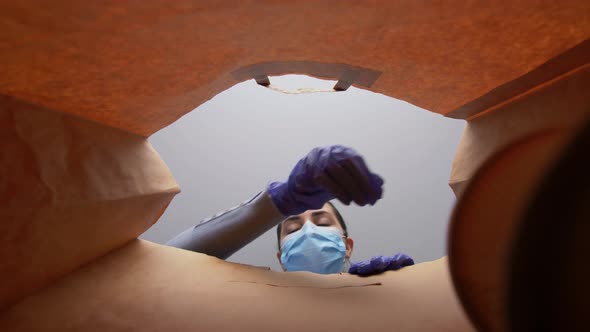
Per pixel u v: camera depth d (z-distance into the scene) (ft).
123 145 2.92
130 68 2.22
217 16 1.90
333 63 2.65
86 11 1.64
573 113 2.25
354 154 3.33
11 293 2.13
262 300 2.50
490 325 1.20
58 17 1.63
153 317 2.23
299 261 5.30
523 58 2.39
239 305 2.41
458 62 2.55
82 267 2.62
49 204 2.10
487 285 1.22
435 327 2.18
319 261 5.22
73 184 2.28
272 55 2.53
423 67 2.65
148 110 2.79
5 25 1.61
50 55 1.89
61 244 2.32
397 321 2.25
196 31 2.02
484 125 3.14
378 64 2.65
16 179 1.96
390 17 2.07
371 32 2.24
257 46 2.36
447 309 2.38
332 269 5.24
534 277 0.72
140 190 2.83
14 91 2.08
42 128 2.21
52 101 2.28
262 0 1.81
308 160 3.70
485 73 2.62
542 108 2.53
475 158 3.05
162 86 2.54
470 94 2.93
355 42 2.36
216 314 2.29
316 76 2.87
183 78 2.52
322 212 6.28
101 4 1.61
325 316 2.31
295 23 2.10
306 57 2.57
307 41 2.35
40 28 1.68
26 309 2.16
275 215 4.13
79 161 2.39
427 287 2.75
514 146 1.18
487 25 2.14
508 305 0.76
